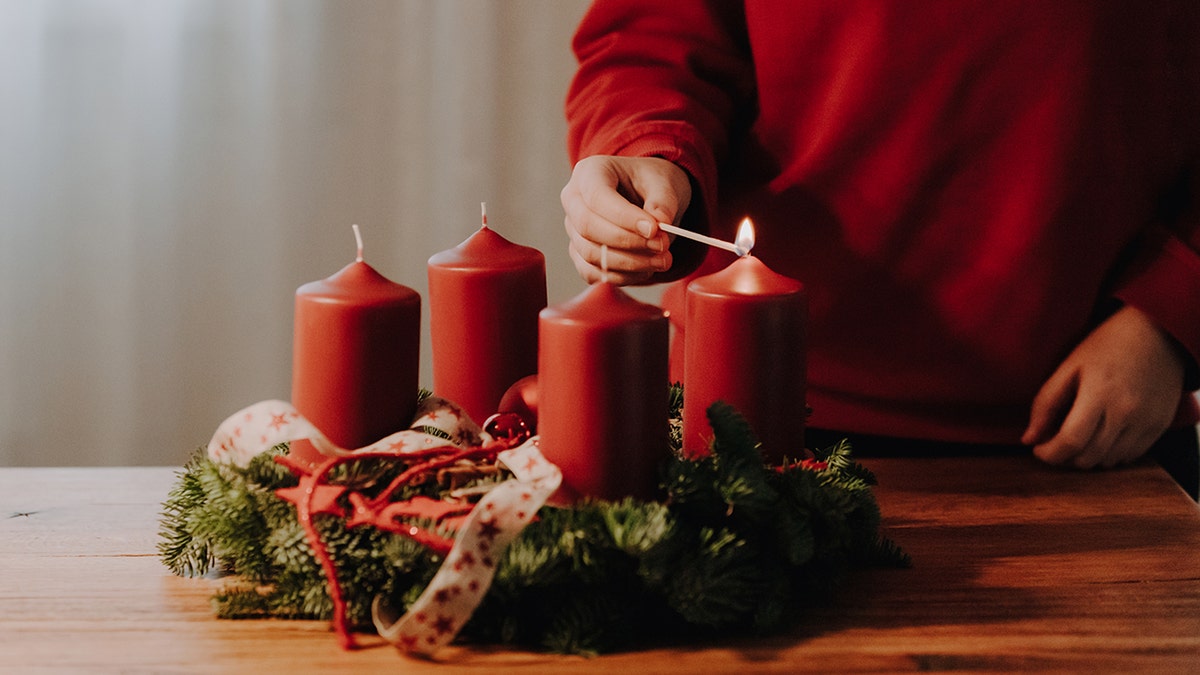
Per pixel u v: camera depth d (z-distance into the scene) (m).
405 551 0.61
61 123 1.87
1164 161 0.97
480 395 0.78
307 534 0.63
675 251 0.92
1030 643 0.63
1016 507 0.87
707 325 0.72
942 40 0.96
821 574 0.68
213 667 0.59
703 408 0.73
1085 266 0.98
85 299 1.92
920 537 0.80
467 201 1.94
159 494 0.90
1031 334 1.00
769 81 1.05
